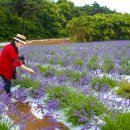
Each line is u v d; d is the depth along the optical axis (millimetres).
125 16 39781
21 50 17594
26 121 5504
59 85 7227
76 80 8211
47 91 7012
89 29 34906
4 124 4988
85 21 35344
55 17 57188
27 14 51062
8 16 49000
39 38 52469
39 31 53844
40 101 6668
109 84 7738
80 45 21422
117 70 9453
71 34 36062
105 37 36344
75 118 5492
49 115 5770
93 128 5137
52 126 5355
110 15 38219
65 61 11680
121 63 11016
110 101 5969
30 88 7496
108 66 10016
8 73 6996
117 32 38219
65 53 14625
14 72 7277
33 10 51625
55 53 15445
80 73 8922
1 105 5918
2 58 6969
